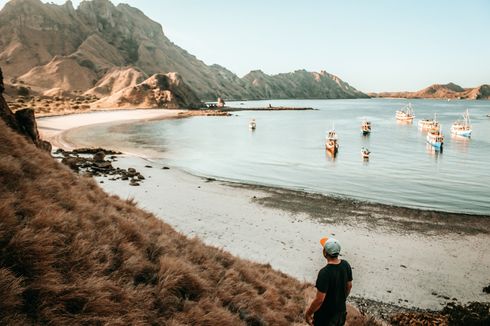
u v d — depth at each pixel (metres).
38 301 3.97
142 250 6.90
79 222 6.38
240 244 19.61
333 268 4.85
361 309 13.28
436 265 17.78
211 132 93.81
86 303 4.25
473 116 177.62
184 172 41.66
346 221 24.52
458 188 37.12
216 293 6.46
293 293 9.97
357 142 78.94
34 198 6.07
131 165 44.28
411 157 58.72
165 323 4.76
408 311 13.38
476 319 11.14
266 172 44.16
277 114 182.50
